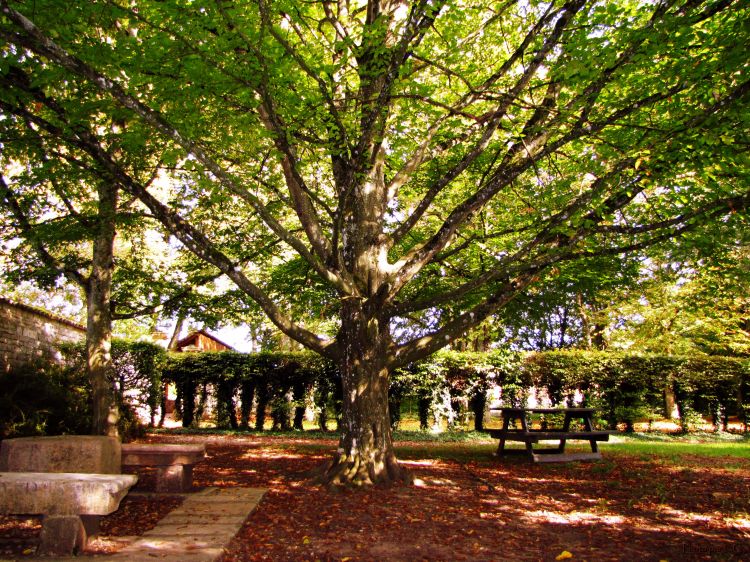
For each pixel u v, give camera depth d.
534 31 6.18
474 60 8.44
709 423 17.47
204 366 15.89
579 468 8.56
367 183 7.96
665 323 18.84
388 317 7.52
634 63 5.66
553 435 9.40
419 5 5.57
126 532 4.99
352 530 5.11
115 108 6.46
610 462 9.11
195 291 11.89
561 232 6.67
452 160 9.41
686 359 15.34
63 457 5.49
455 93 8.29
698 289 11.20
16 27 5.33
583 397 15.40
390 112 7.35
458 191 11.01
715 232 7.11
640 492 6.59
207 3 5.17
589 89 5.86
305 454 10.31
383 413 7.32
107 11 5.53
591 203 7.15
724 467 8.48
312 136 7.07
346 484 6.78
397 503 6.08
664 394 17.47
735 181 6.76
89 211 10.41
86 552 4.34
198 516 5.40
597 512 5.73
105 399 9.92
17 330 11.30
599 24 6.03
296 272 11.06
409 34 5.53
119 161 8.54
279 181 9.55
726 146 5.75
